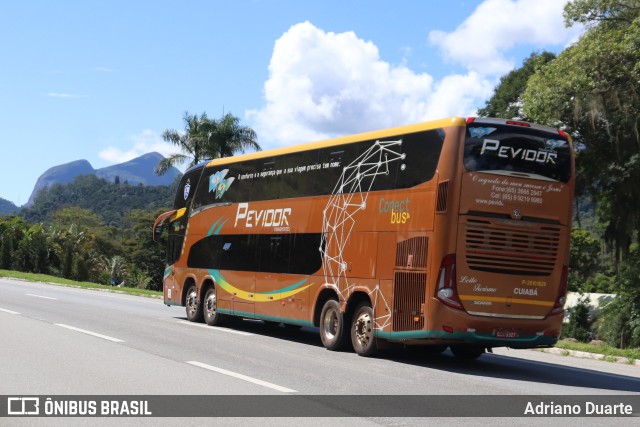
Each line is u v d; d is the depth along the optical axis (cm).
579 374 1351
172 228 2223
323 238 1542
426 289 1263
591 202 3538
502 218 1277
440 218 1257
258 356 1314
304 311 1583
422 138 1327
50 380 988
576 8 3278
